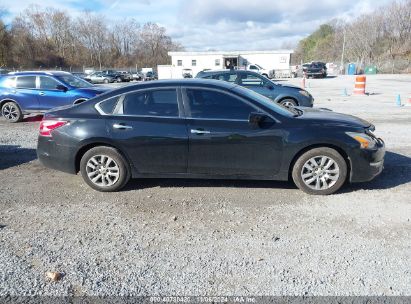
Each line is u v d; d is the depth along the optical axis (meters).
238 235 3.48
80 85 10.77
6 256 3.14
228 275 2.84
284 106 5.02
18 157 6.45
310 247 3.24
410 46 57.84
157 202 4.31
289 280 2.77
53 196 4.56
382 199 4.27
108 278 2.82
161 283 2.75
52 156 4.74
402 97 16.05
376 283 2.71
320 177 4.38
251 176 4.49
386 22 63.78
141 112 4.54
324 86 24.78
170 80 4.79
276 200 4.30
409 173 5.15
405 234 3.44
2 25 55.22
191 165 4.51
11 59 57.25
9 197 4.53
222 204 4.22
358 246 3.24
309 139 4.24
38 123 10.26
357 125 4.41
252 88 10.25
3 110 10.52
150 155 4.52
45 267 2.97
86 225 3.74
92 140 4.53
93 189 4.77
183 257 3.11
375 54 63.69
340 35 77.31
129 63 84.62
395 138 7.36
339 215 3.87
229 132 4.33
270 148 4.33
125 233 3.55
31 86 10.34
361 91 17.50
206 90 4.51
